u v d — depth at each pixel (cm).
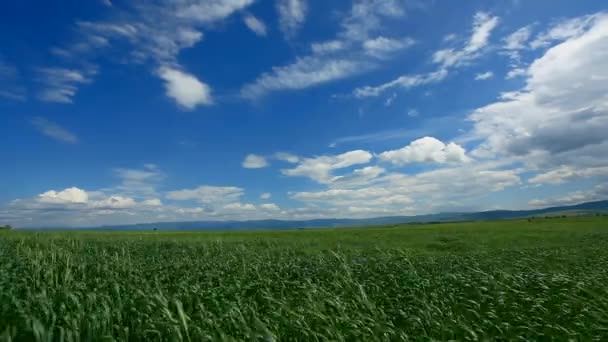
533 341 961
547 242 3291
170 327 874
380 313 1152
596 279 1515
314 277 1653
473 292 1374
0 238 2622
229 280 1496
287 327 1000
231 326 966
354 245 3222
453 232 4391
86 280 1472
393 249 2816
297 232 5081
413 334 1042
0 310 944
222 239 3719
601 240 3325
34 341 829
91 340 841
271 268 1812
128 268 1733
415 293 1384
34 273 1367
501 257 2300
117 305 1034
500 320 1090
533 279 1533
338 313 1126
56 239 2802
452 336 1005
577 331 1031
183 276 1570
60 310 941
